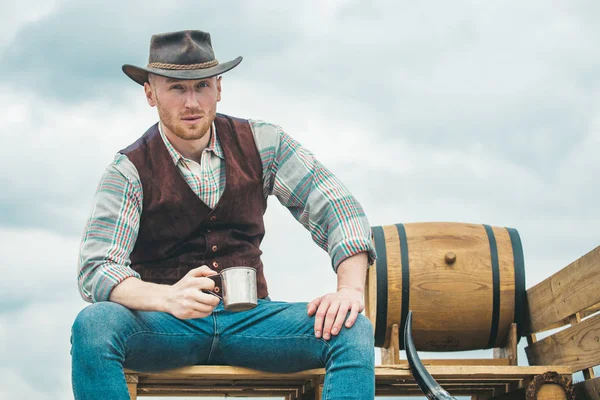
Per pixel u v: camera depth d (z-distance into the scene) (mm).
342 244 3232
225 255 3311
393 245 4766
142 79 3363
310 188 3438
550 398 3969
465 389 4648
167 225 3264
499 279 4766
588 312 4504
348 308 2941
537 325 4703
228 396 4070
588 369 4223
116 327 2846
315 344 3002
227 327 3068
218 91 3395
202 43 3258
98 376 2793
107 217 3156
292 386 3820
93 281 3012
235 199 3326
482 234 4867
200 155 3346
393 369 3918
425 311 4707
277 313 3094
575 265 4309
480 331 4781
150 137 3342
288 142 3516
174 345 3016
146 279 3283
